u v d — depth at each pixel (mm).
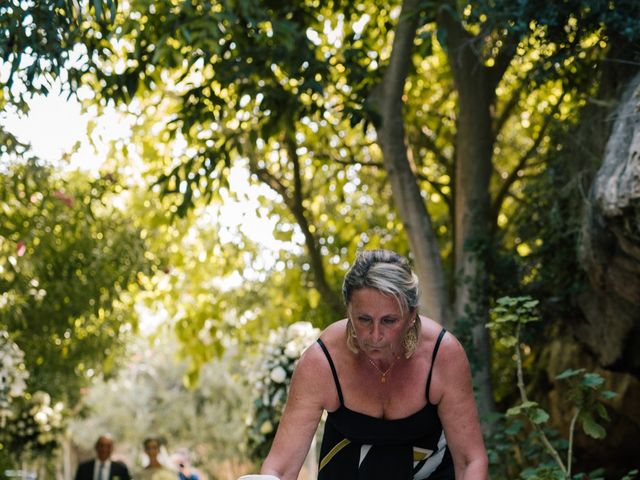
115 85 8805
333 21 10430
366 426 3623
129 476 10852
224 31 7766
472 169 9031
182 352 12742
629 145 5395
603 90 7008
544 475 5262
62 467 26172
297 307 12570
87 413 14391
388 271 3180
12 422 11492
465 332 8352
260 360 9438
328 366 3576
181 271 12500
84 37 6973
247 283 12461
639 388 7723
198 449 29875
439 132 11461
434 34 7633
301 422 3639
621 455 8289
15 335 9633
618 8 6137
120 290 10742
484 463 3643
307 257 12133
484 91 9016
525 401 5527
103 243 10516
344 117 8609
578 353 8359
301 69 8359
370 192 12297
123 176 11969
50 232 9609
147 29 7832
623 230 5410
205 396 30531
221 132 9945
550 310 8547
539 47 6750
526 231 8555
